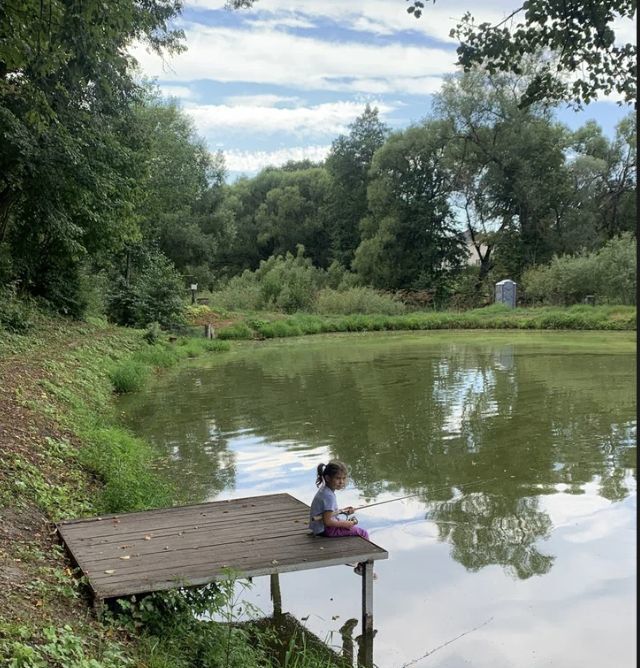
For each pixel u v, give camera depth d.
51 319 20.50
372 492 8.45
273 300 40.50
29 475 7.03
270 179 72.62
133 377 16.03
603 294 37.50
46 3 7.39
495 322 34.88
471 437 11.20
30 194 15.77
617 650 4.92
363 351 24.89
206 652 4.47
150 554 5.32
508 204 46.47
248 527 5.95
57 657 3.57
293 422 12.52
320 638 5.10
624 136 47.56
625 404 13.68
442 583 5.96
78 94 15.90
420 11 9.09
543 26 9.34
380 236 48.97
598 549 6.64
